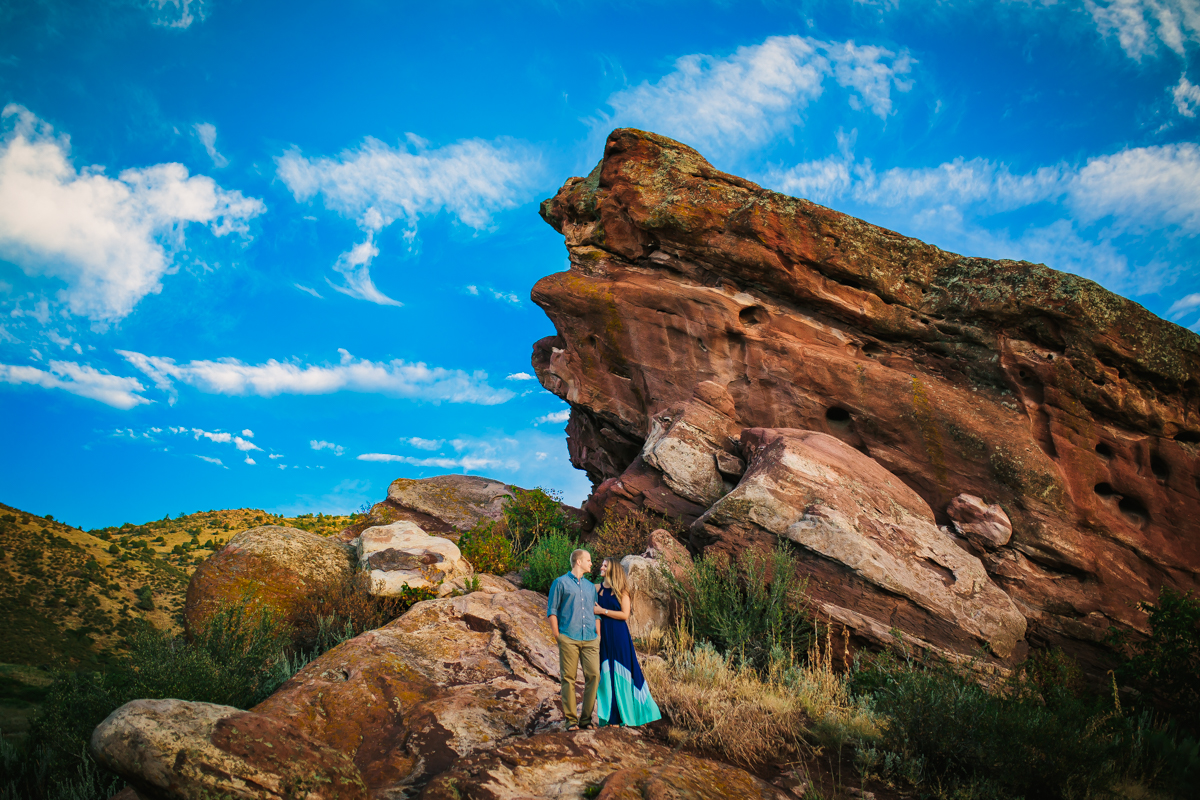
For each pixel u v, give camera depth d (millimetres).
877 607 9000
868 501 9883
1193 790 6117
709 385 12984
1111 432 11391
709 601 9000
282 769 3682
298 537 12594
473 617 8508
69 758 7117
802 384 12758
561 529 14945
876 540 9414
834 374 12539
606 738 5297
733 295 13773
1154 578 10664
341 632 10266
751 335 13375
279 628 10195
